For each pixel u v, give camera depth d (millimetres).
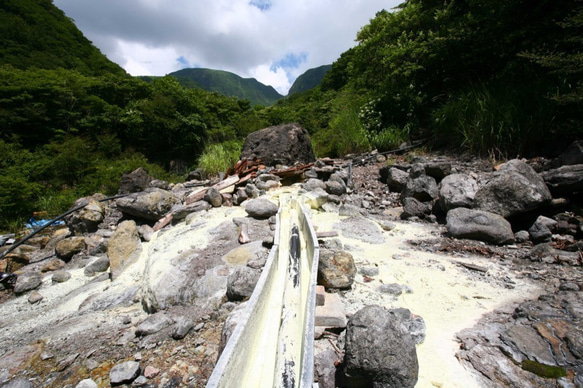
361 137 8562
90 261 4465
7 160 12055
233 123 22062
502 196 3553
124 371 2004
